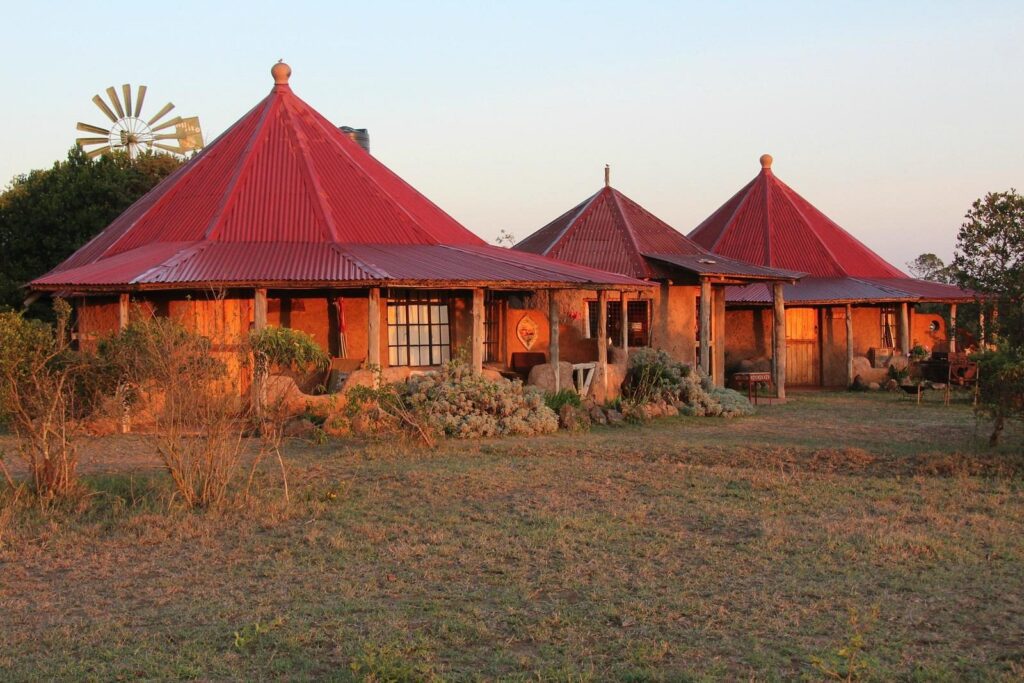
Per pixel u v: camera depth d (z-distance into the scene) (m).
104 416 13.31
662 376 21.72
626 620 7.34
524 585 8.21
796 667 6.55
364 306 20.41
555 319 19.75
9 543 9.65
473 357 18.95
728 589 8.10
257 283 17.81
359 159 24.59
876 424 19.52
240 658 6.75
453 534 9.87
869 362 30.88
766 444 15.92
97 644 7.01
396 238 22.02
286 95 25.23
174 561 9.05
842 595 7.97
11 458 14.34
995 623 7.36
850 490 11.91
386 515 10.60
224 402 11.42
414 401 16.78
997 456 14.41
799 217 34.72
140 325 12.07
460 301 21.69
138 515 10.53
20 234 33.53
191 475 11.24
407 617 7.51
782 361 25.89
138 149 43.31
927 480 12.62
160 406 12.30
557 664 6.59
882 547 9.26
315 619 7.46
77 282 17.62
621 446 15.56
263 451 11.88
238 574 8.66
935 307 39.56
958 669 6.50
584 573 8.55
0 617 7.62
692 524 10.26
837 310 31.28
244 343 13.05
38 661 6.71
